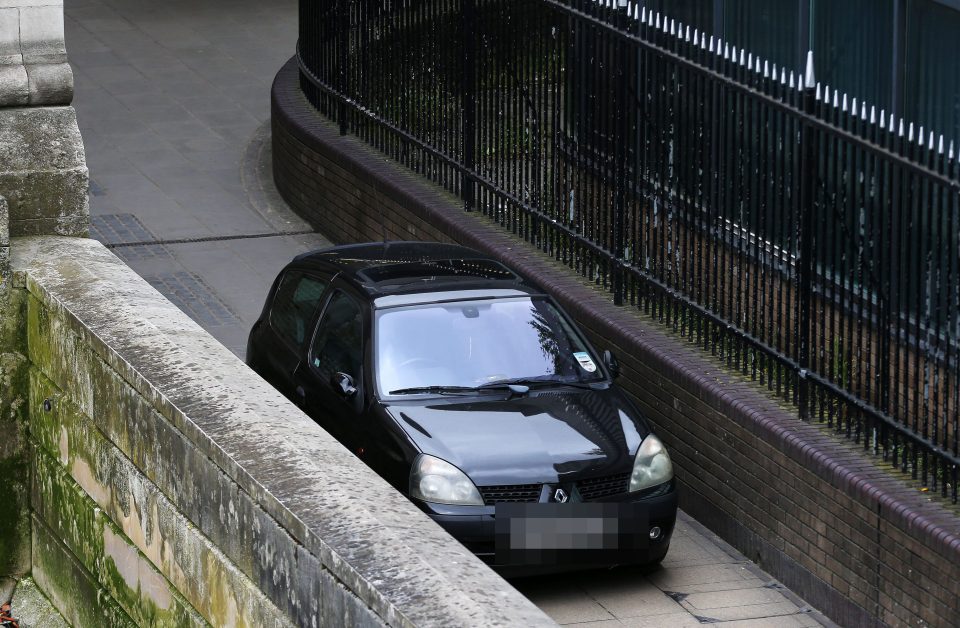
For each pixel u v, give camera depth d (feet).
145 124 168.76
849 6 100.63
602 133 101.71
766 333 87.20
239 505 51.19
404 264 88.99
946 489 70.79
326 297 86.58
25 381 75.56
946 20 91.61
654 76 93.86
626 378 92.38
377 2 130.00
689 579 78.38
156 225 137.80
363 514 46.75
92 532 67.10
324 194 135.64
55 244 79.36
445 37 118.83
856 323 83.25
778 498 78.38
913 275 76.43
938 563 67.46
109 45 201.26
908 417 73.46
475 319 83.20
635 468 75.56
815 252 79.77
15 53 78.84
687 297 91.97
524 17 108.58
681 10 119.85
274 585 48.88
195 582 55.36
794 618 74.59
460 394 78.95
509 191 112.47
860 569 72.54
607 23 98.84
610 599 75.41
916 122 95.20
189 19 215.92
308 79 146.92
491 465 73.41
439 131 121.60
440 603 41.19
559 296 99.96
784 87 81.46
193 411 55.77
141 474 60.70
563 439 75.66
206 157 158.10
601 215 101.71
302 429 54.19
